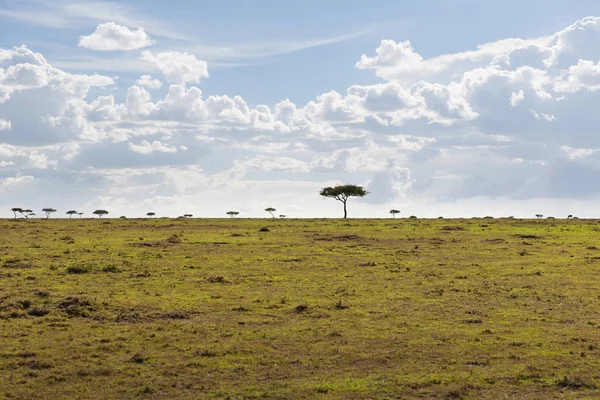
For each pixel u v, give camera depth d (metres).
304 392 15.12
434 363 17.58
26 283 30.31
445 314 24.25
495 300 27.41
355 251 48.06
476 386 15.65
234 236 62.25
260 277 33.69
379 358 18.00
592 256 44.62
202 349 18.69
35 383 15.62
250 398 14.72
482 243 55.72
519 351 18.86
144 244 51.03
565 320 23.30
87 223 87.38
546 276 35.06
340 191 123.06
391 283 32.12
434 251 48.59
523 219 109.69
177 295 27.77
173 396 14.84
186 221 97.50
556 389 15.53
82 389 15.25
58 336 20.06
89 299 24.83
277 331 21.14
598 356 18.34
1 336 19.91
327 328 21.64
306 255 44.78
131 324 22.09
